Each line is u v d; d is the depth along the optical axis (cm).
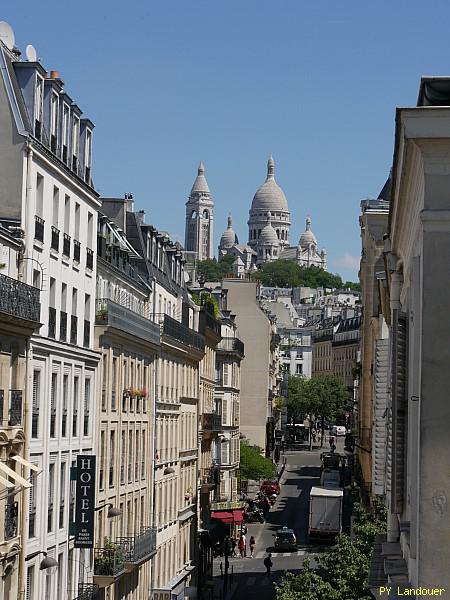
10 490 5300
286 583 6325
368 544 6375
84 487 6481
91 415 6969
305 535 14838
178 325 9894
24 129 5678
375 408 3438
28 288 5488
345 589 5959
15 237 5569
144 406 8550
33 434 5797
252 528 15300
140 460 8419
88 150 7050
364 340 9788
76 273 6662
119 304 7575
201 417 11881
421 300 1938
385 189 7256
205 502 12350
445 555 1897
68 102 6525
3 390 5241
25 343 5550
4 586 5284
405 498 2508
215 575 12062
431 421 1912
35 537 5806
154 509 8906
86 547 6488
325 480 16088
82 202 6781
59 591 6284
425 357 1920
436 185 1914
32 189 5712
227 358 14650
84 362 6788
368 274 9381
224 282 19425
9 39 6128
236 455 15425
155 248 9769
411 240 2344
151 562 8650
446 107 1869
